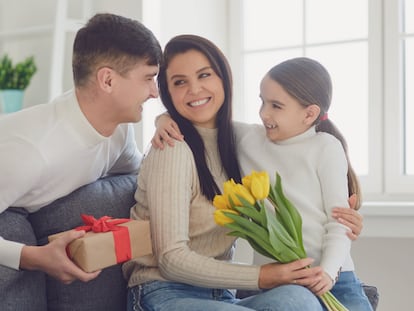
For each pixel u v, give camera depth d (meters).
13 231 1.61
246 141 1.83
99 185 1.85
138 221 1.56
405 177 2.55
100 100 1.65
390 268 2.47
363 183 2.61
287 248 1.49
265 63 2.77
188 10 2.67
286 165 1.73
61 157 1.62
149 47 1.65
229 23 2.81
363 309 1.64
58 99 1.76
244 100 2.81
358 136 2.64
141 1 2.51
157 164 1.65
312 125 1.77
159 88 1.80
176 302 1.53
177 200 1.60
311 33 2.69
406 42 2.56
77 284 1.71
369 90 2.58
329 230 1.63
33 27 2.67
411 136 2.58
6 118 1.66
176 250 1.56
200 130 1.78
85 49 1.64
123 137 1.89
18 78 2.67
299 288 1.45
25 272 1.59
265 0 2.76
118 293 1.79
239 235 1.50
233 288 1.54
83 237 1.44
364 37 2.60
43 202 1.71
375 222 2.38
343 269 1.68
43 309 1.66
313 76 1.71
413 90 2.56
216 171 1.77
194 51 1.74
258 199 1.47
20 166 1.54
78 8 2.71
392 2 2.53
